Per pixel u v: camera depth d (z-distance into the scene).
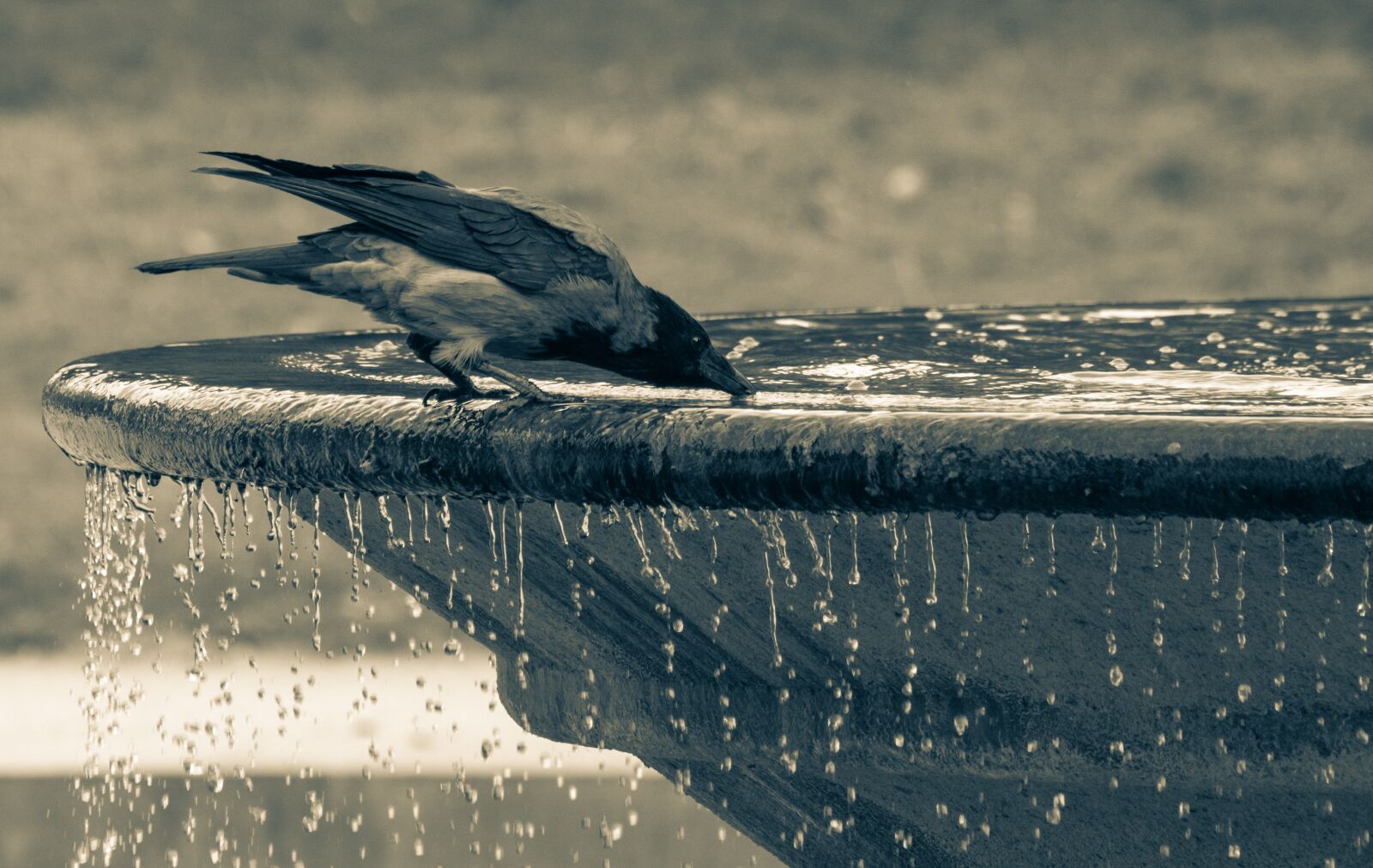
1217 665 6.28
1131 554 5.95
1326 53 39.62
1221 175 35.06
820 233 33.38
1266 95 38.03
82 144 36.03
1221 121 37.22
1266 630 6.09
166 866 12.22
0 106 37.78
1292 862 6.93
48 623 19.23
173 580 19.55
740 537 6.39
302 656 17.62
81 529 21.48
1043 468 5.58
